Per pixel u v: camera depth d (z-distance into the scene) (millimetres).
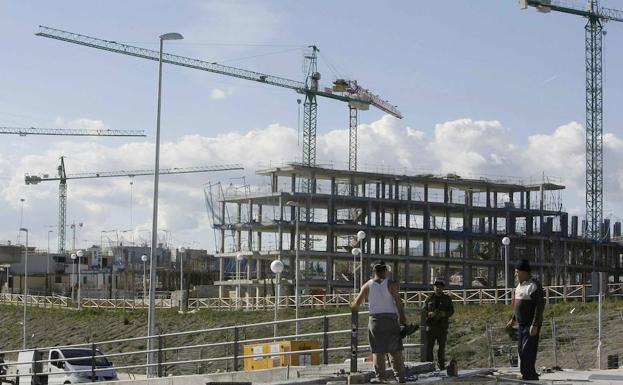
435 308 21141
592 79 141500
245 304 95125
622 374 20422
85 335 87250
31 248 151625
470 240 124375
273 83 171875
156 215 42469
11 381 42219
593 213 136375
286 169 114500
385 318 16969
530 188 127312
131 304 101312
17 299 111562
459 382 17844
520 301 17500
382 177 118812
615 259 138750
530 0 142375
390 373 18797
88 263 148750
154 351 30891
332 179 118125
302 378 21219
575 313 59938
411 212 124812
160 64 44188
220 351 66250
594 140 139000
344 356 53469
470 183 122875
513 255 126625
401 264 124062
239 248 116438
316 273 122812
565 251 128625
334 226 114438
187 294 97375
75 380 39812
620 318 54906
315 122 176500
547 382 17469
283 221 111875
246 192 116188
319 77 175500
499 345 48906
